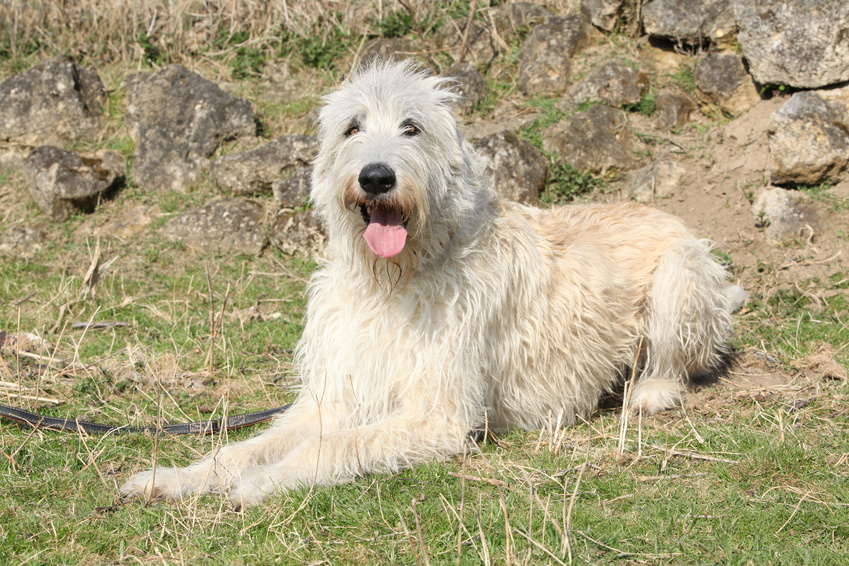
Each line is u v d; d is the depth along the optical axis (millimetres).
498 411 4402
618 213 5344
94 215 8359
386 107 3957
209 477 3586
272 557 2961
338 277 4203
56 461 3789
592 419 4688
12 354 5293
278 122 9367
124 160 8906
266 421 4453
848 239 6578
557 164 7922
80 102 9352
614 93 8367
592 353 4648
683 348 4891
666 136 8078
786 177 7016
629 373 5105
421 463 3760
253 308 6367
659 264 4938
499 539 3043
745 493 3471
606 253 4898
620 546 3020
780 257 6676
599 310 4641
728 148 7637
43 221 8211
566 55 8938
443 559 2922
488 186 4391
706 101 8234
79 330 5930
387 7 10398
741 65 8062
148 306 6398
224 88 9930
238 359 5406
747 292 6203
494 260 4129
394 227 3723
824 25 7102
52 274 7145
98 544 3057
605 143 7938
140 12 10711
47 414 4441
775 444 3857
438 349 3896
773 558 2914
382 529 3145
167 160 8742
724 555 2961
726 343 5406
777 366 5180
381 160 3627
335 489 3480
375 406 4086
